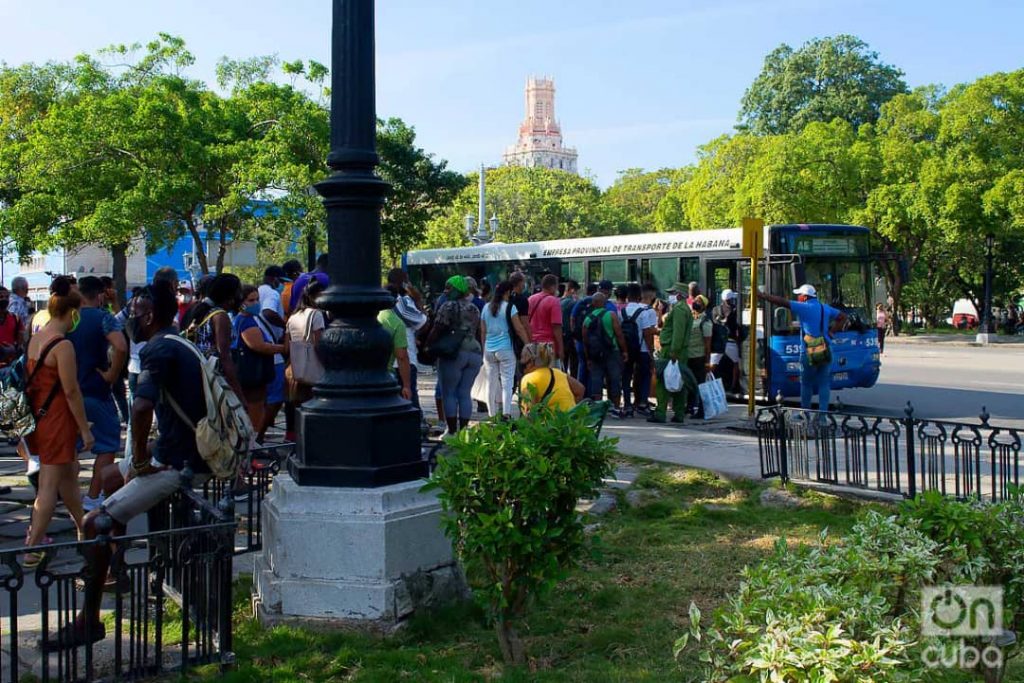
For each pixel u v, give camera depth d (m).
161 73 29.72
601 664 4.74
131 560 6.61
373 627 5.20
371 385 5.61
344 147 5.61
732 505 8.27
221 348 7.78
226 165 27.31
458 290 10.80
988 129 36.12
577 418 4.73
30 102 33.41
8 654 4.90
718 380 13.55
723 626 3.30
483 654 4.95
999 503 4.00
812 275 16.27
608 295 13.88
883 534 3.70
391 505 5.40
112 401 7.39
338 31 5.64
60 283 6.05
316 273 10.16
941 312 51.22
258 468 6.99
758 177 40.09
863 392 18.55
